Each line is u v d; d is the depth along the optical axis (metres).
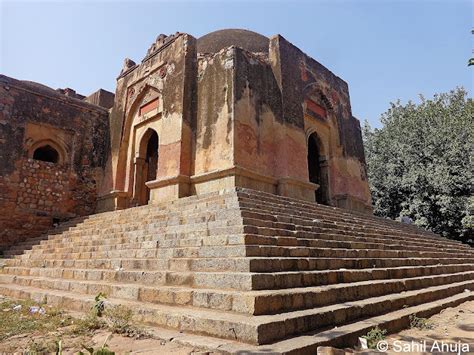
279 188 11.12
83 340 3.38
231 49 11.20
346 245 6.74
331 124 15.23
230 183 9.84
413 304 5.43
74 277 6.55
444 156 18.62
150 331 3.58
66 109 14.60
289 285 4.30
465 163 18.05
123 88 15.34
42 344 3.25
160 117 13.01
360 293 4.91
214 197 7.75
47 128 13.95
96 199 14.69
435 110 20.64
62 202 13.69
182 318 3.61
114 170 14.27
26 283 7.32
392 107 23.27
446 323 4.62
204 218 6.51
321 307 4.02
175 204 8.69
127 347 3.12
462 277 8.80
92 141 15.12
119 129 14.70
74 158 14.40
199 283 4.43
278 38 12.91
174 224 7.05
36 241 11.12
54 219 13.33
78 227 11.00
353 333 3.54
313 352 3.05
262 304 3.51
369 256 6.85
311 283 4.62
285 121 11.88
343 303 4.38
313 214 8.18
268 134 11.46
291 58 13.34
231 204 6.83
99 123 15.59
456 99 21.25
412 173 19.31
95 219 11.11
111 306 4.36
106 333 3.61
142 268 5.66
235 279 4.04
